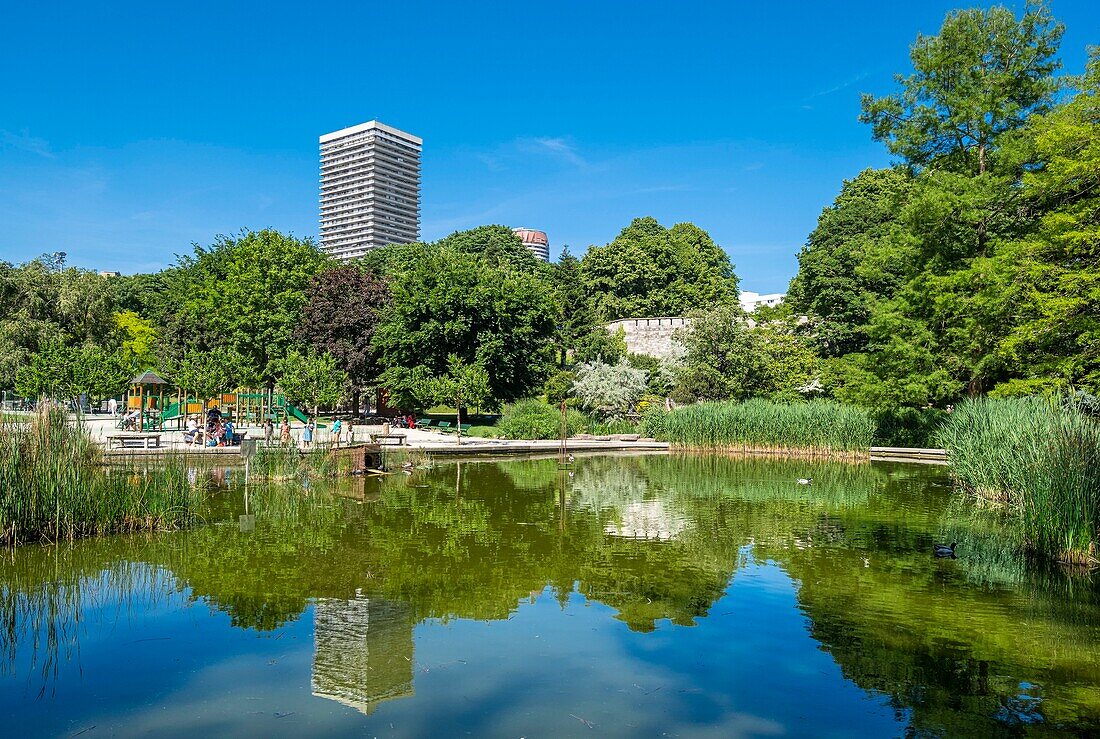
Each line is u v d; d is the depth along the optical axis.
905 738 5.46
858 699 6.14
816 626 7.98
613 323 58.00
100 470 12.93
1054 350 20.41
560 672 6.64
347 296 41.97
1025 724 5.72
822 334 43.31
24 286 38.88
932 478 21.56
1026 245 20.50
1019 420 15.33
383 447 26.98
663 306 69.50
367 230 186.50
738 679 6.54
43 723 5.59
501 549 11.54
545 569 10.33
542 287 43.50
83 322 39.91
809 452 28.03
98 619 7.99
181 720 5.64
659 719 5.73
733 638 7.58
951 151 27.31
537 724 5.61
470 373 32.69
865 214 51.06
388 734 5.41
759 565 10.70
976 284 22.78
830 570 10.44
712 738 5.43
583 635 7.62
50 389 27.23
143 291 63.22
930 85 26.58
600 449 30.11
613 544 12.02
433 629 7.77
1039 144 19.77
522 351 39.38
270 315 42.66
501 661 6.88
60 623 7.86
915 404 28.12
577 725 5.59
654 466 24.80
